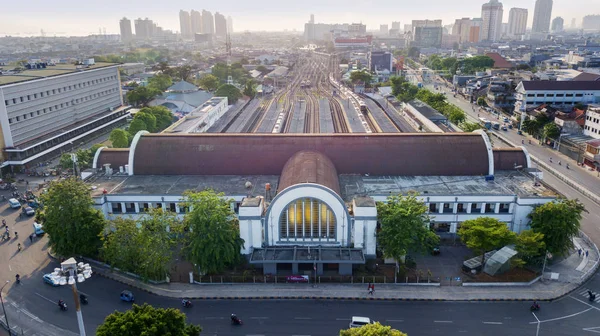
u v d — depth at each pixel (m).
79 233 80.06
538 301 71.50
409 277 77.06
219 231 75.69
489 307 70.00
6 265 83.56
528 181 98.56
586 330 64.81
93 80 183.25
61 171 134.38
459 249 87.94
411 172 103.00
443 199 89.50
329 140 108.31
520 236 79.00
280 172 104.81
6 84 132.12
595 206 109.69
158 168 105.81
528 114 186.12
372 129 180.50
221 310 69.75
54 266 83.38
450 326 65.56
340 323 66.44
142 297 73.12
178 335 50.75
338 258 77.25
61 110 161.38
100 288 75.88
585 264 82.56
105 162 109.19
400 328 65.06
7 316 68.31
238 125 183.00
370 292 73.12
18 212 108.06
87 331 64.62
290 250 80.12
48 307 70.62
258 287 75.50
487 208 90.44
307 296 72.75
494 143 168.75
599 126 150.12
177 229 77.31
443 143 105.69
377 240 80.94
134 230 75.50
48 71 171.88
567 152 151.38
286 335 63.88
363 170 103.81
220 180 101.62
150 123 164.75
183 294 73.81
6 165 134.00
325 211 80.19
